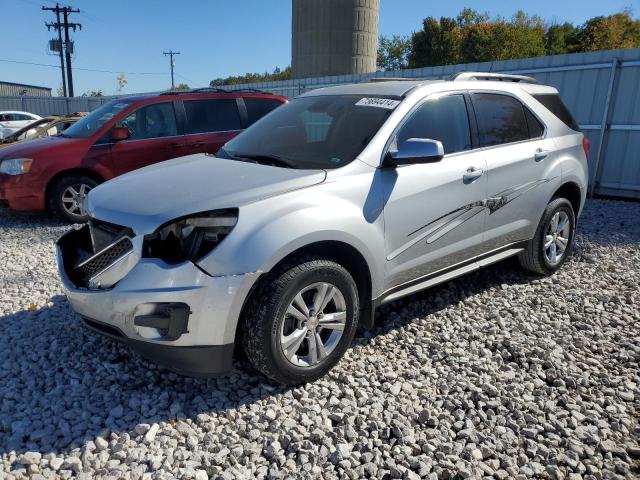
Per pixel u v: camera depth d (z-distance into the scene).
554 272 5.20
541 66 9.63
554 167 4.75
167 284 2.73
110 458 2.57
